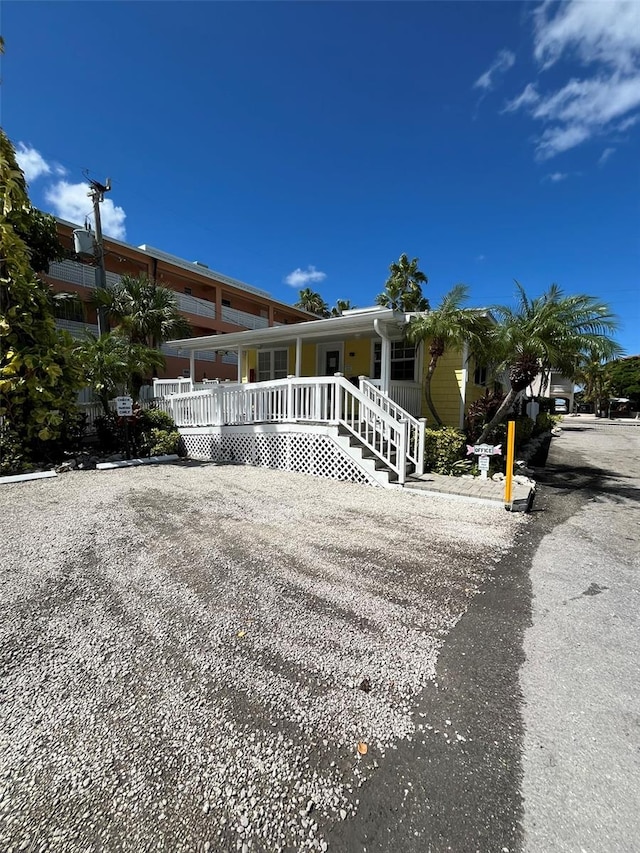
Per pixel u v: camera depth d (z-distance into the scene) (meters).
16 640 2.41
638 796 1.48
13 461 7.57
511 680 2.13
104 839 1.33
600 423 29.22
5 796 1.47
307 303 34.56
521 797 1.48
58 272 16.45
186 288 23.44
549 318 6.95
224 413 9.70
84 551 3.79
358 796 1.49
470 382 10.94
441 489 6.29
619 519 5.26
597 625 2.68
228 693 2.00
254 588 3.11
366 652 2.35
